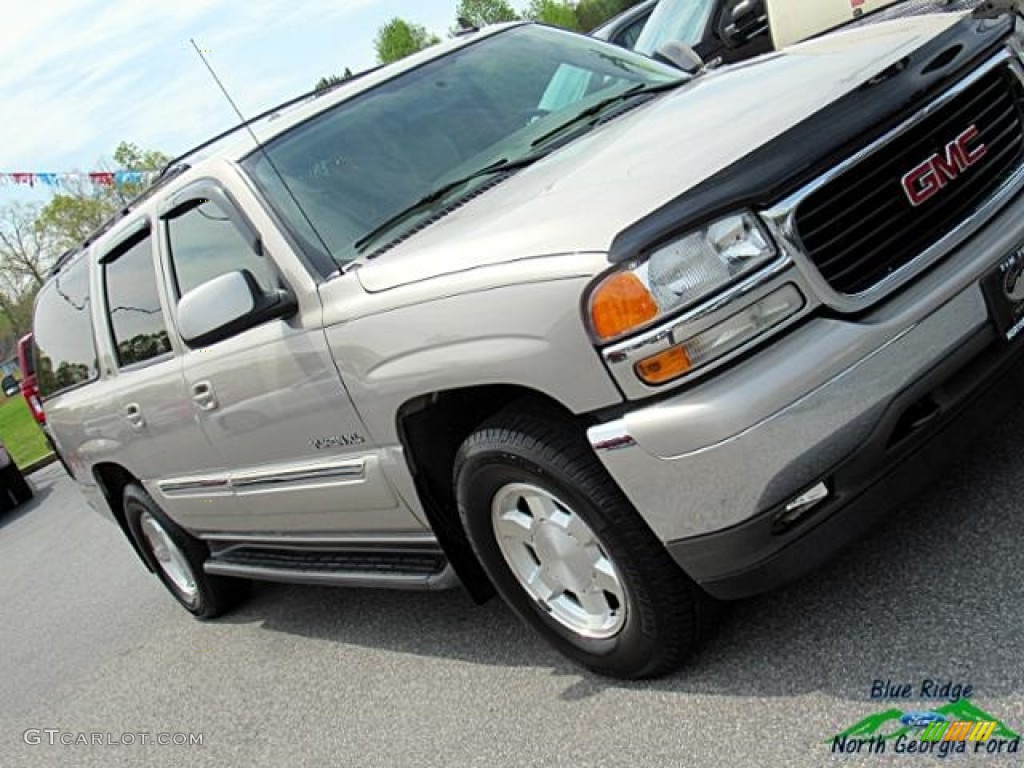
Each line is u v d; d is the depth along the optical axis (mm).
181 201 3941
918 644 2602
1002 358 2645
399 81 3924
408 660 3801
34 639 6234
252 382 3613
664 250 2373
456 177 3443
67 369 5258
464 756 3020
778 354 2398
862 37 3287
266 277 3482
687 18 7820
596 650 3004
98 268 4785
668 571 2695
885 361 2445
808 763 2371
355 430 3314
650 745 2680
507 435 2803
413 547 3609
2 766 4430
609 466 2531
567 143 3404
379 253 3189
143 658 5117
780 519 2490
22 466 15961
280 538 4266
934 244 2568
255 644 4676
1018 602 2594
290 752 3516
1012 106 2887
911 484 2557
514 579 3129
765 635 2889
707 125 2824
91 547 8172
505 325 2621
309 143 3699
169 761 3850
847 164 2471
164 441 4398
